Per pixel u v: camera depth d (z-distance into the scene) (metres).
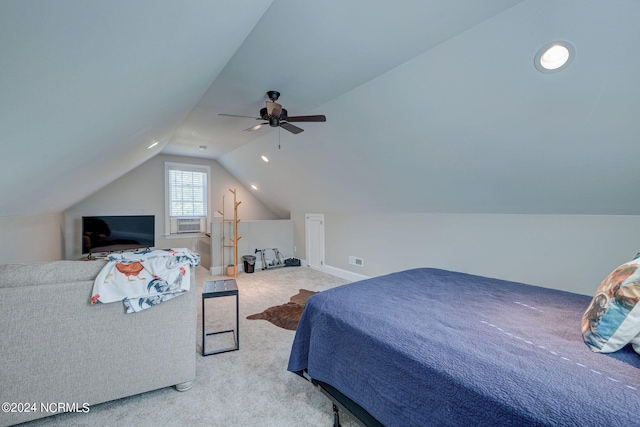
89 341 1.63
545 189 2.40
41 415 1.54
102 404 1.75
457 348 1.19
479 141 2.34
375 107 2.62
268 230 5.99
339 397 1.56
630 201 2.10
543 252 2.66
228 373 2.11
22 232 2.64
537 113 1.92
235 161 5.69
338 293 1.94
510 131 2.12
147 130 2.41
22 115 0.86
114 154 2.51
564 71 1.65
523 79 1.79
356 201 4.37
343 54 2.01
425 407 1.10
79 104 1.05
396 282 2.21
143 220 5.07
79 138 1.45
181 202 5.94
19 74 0.66
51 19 0.55
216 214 6.31
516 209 2.80
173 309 1.83
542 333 1.31
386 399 1.25
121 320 1.70
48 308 1.54
